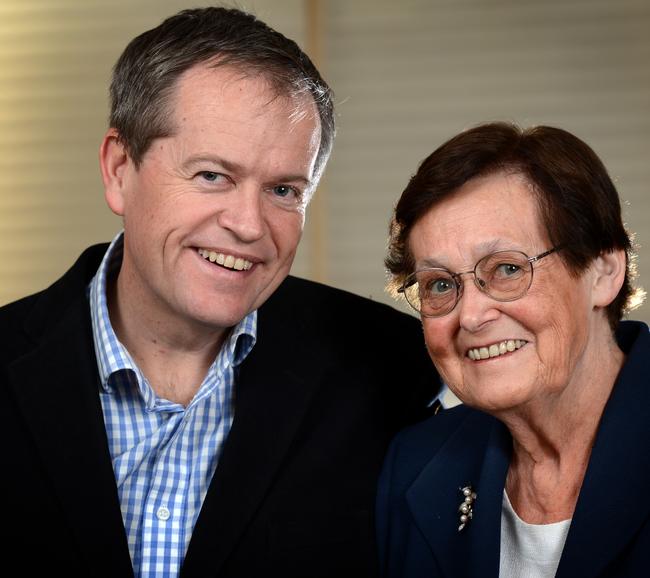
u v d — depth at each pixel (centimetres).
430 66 493
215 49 202
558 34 485
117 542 204
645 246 480
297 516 216
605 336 195
